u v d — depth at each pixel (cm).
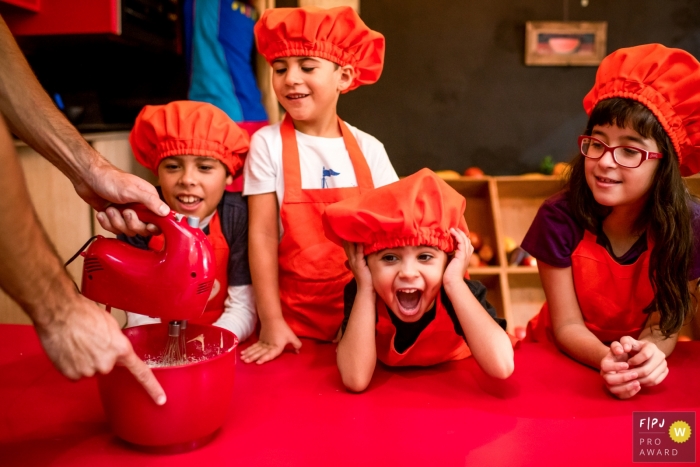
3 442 84
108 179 88
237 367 111
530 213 312
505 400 97
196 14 247
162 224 84
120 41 240
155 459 80
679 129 109
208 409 80
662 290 115
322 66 133
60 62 280
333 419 90
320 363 113
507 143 331
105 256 84
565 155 330
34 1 227
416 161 332
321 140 139
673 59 106
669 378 107
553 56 320
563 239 124
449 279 103
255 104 256
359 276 104
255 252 130
